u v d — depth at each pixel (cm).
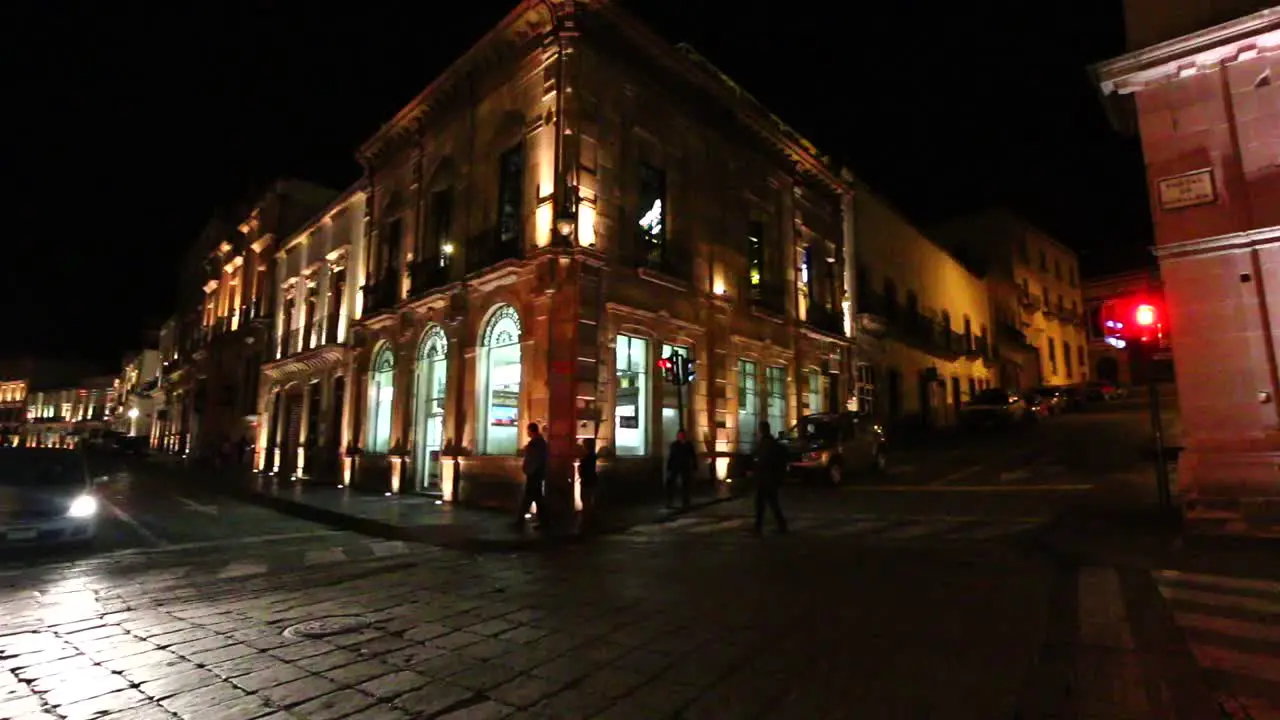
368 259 2088
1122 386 4200
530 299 1438
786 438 1703
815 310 2198
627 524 1167
